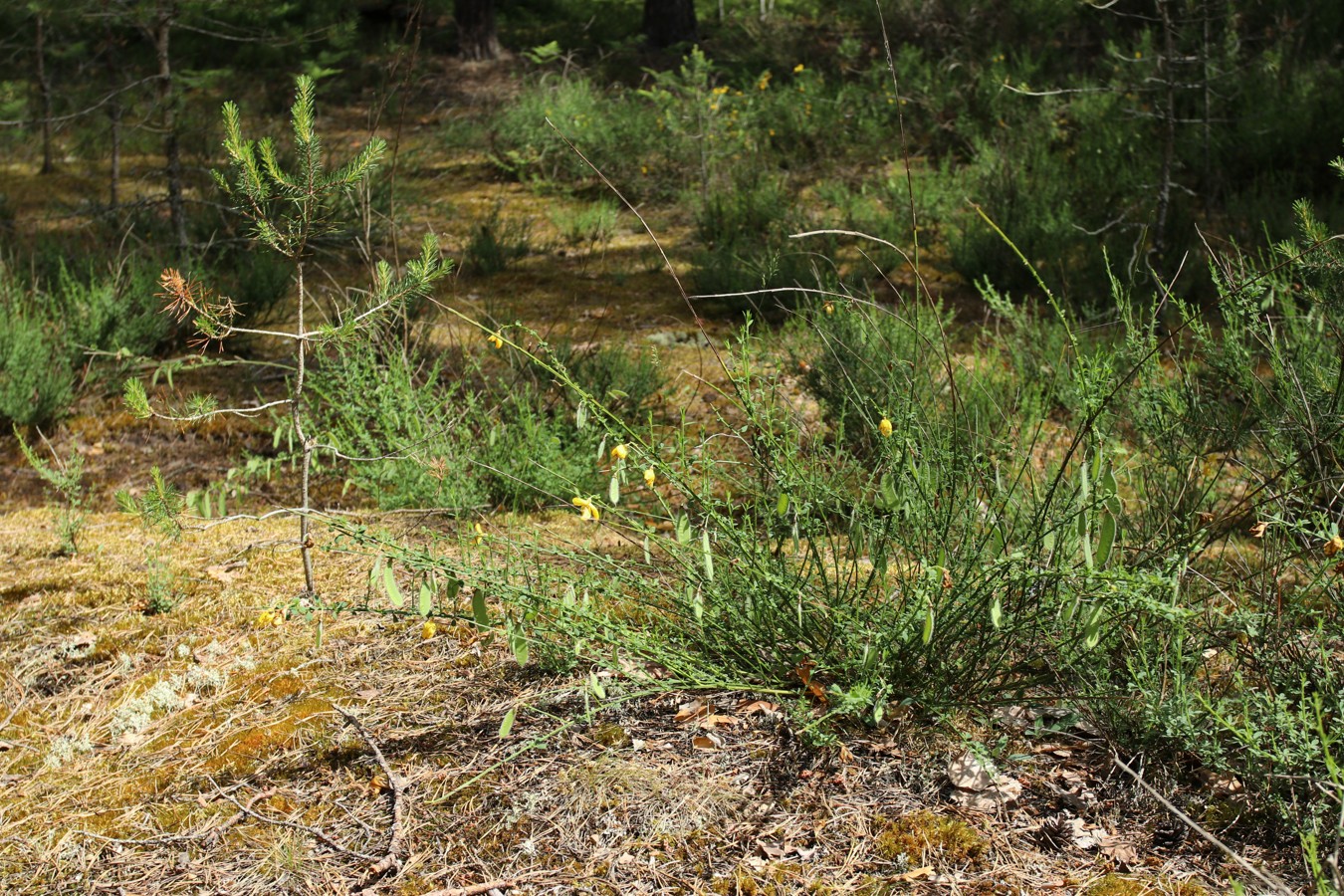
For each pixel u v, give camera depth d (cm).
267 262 693
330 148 1021
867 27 1364
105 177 1086
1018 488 321
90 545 411
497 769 255
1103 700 252
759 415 311
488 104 1390
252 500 481
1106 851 221
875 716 242
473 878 222
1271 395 335
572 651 263
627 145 1112
